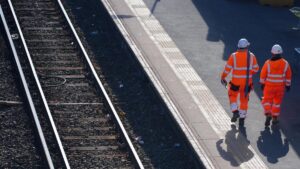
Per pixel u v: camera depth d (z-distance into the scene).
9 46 45.69
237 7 53.44
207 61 43.41
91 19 51.44
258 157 33.19
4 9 52.38
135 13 50.62
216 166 32.19
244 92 35.66
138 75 42.66
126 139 34.56
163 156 34.12
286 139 34.94
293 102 38.81
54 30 49.12
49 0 54.31
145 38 46.28
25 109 38.12
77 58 44.91
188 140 34.12
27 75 42.22
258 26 49.81
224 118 36.59
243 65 35.50
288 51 45.78
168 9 51.94
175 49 44.91
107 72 43.22
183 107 37.41
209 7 53.00
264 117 37.03
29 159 33.44
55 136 34.72
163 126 36.88
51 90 40.50
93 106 38.84
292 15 52.34
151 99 39.72
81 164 33.06
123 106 39.06
